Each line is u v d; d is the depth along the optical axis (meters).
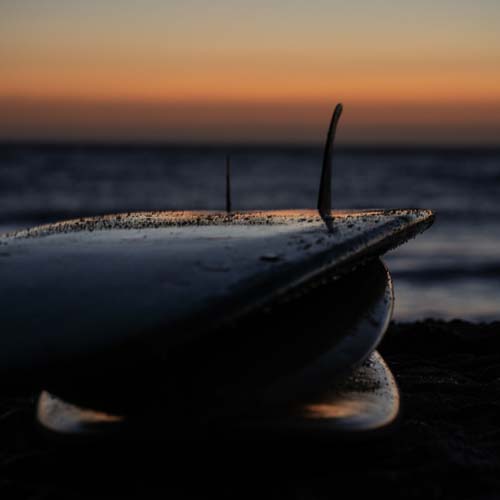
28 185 38.34
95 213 25.30
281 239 2.10
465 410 2.70
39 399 2.12
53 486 1.88
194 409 1.73
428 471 1.96
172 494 1.78
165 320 1.60
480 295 10.39
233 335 1.85
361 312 2.13
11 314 1.74
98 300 1.73
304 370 1.81
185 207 30.70
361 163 82.50
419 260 13.96
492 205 28.28
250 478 1.83
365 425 1.84
